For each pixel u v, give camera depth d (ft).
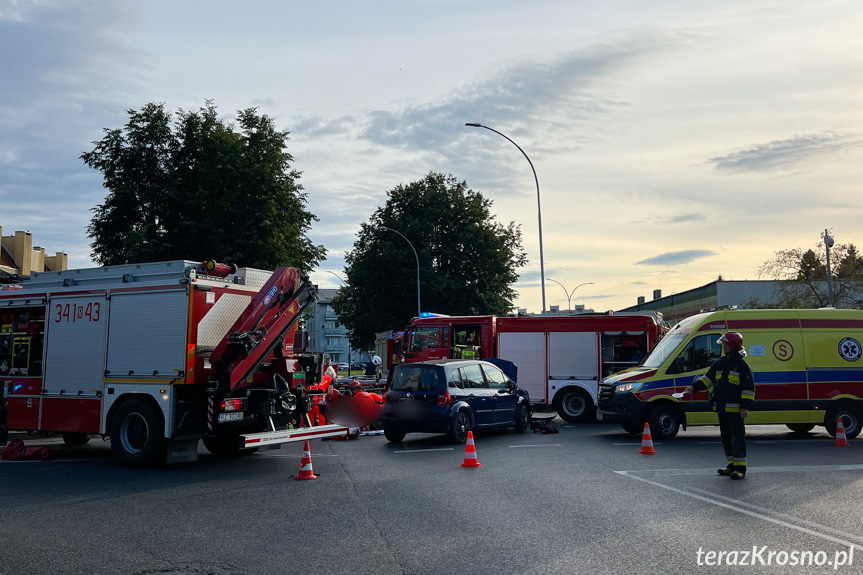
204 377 36.86
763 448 43.11
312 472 34.32
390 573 17.85
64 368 40.16
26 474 35.27
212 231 117.39
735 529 22.00
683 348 49.29
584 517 23.90
